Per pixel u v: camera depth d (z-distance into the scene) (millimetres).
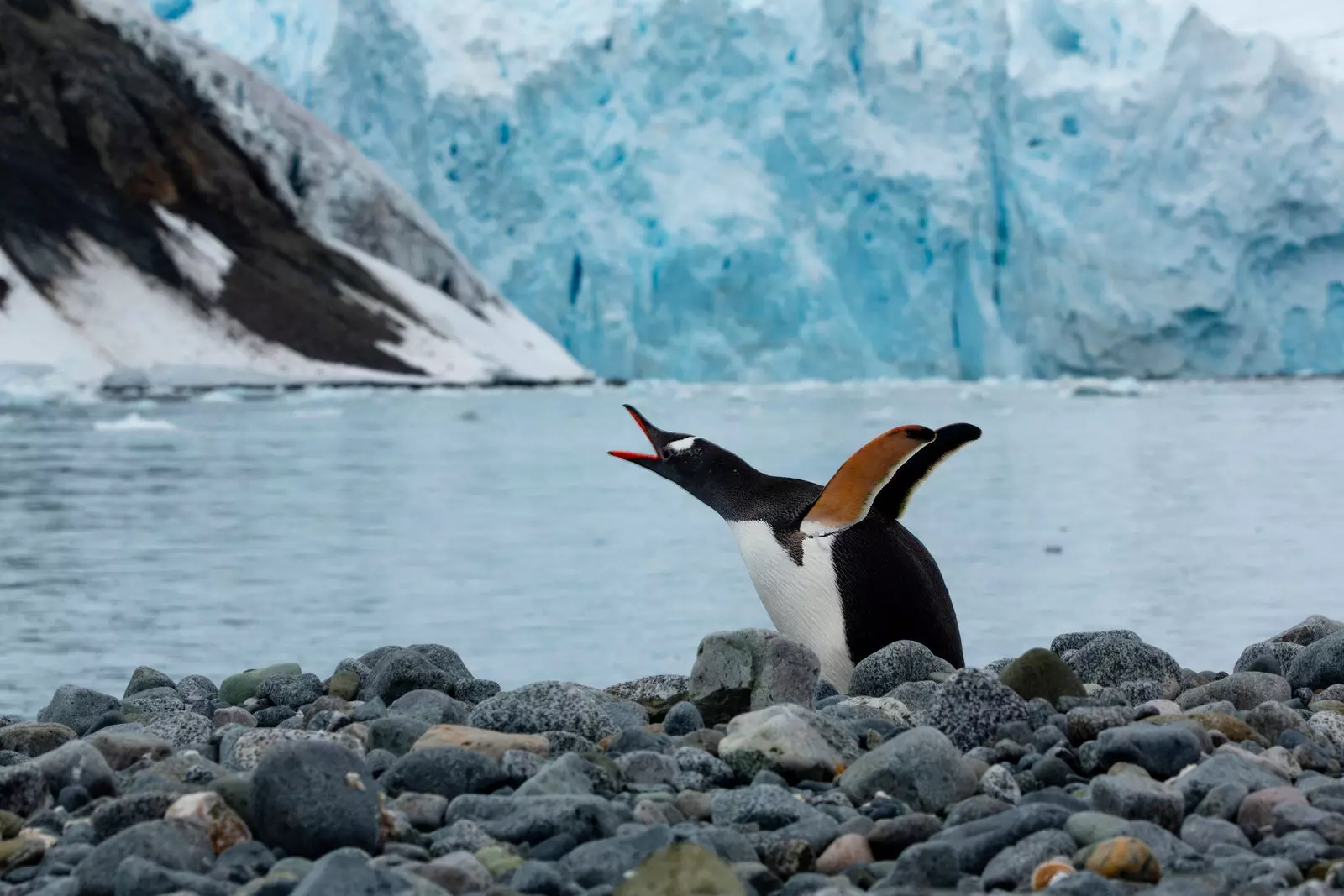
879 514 7980
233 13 131625
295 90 124750
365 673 7566
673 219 113938
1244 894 3518
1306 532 20703
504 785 4871
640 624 13164
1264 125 118312
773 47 118625
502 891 3607
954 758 4742
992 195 120750
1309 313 118500
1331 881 3588
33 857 4203
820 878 3844
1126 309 117438
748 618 13516
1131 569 16797
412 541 20188
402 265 116812
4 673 10805
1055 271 119812
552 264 116062
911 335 116062
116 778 5043
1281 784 4617
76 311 99750
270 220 114562
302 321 105875
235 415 60844
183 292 105062
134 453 38531
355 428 51188
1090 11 126250
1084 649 7492
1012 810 4219
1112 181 119688
